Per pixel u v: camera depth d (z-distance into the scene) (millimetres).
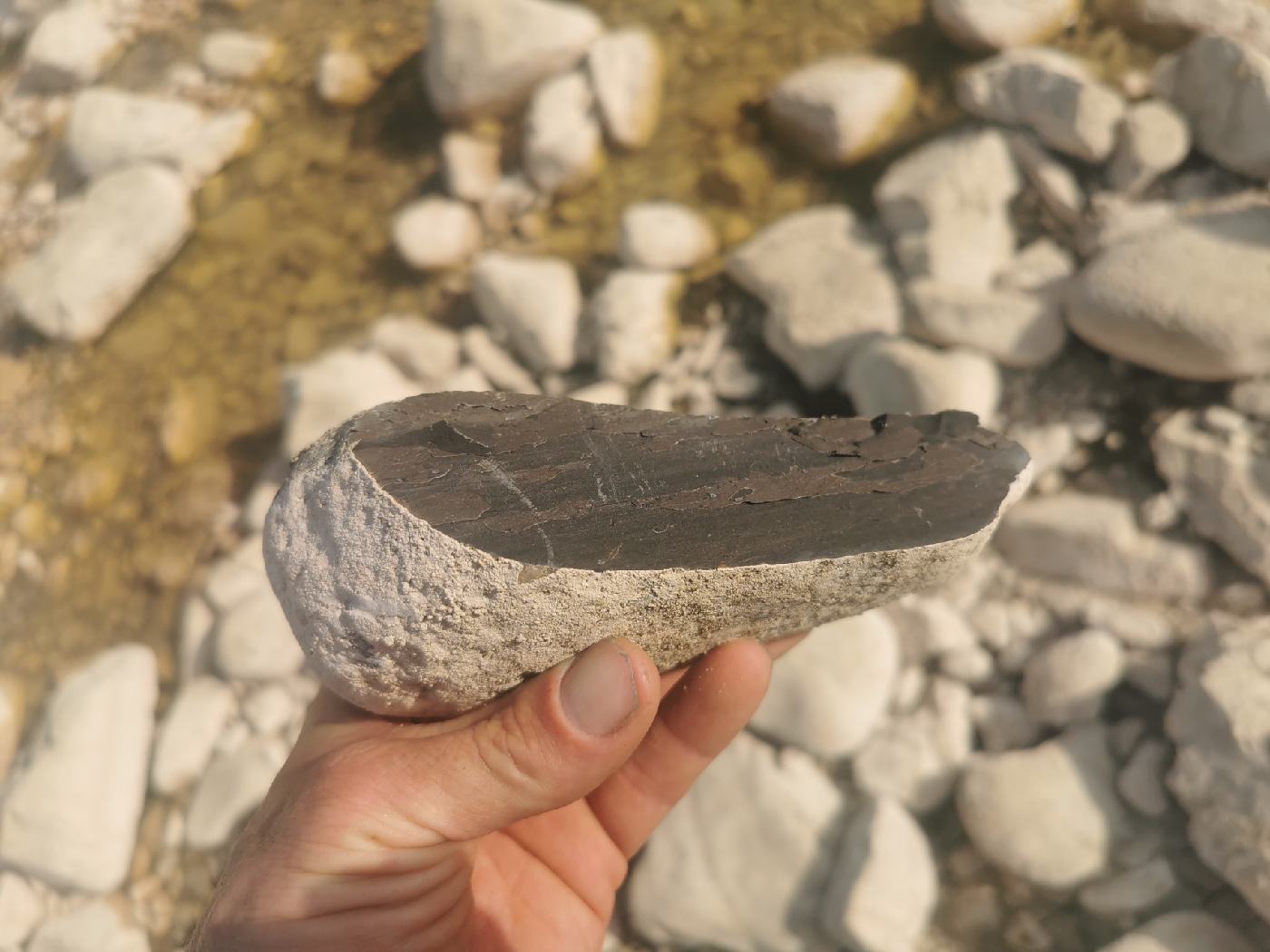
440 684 215
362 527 196
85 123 473
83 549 405
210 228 453
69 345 439
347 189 454
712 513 210
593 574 199
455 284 423
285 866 213
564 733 210
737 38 443
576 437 212
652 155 429
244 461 406
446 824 219
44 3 549
